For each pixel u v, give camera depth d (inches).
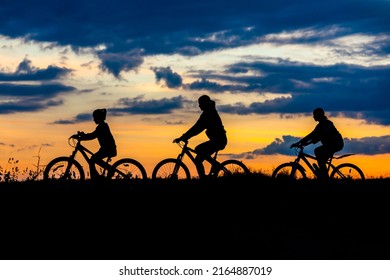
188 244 1255.5
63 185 1657.2
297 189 1641.2
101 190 1590.8
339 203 1581.0
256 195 1565.0
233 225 1392.7
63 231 1321.4
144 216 1408.7
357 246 1280.8
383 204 1582.2
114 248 1235.2
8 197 1521.9
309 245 1273.4
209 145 1748.3
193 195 1551.4
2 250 1226.6
